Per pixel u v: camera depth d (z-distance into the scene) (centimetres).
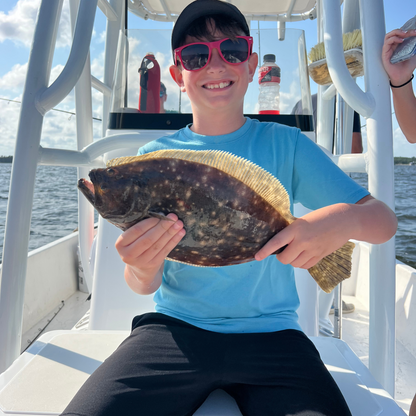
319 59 267
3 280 159
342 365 139
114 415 99
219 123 157
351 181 134
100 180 101
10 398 119
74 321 341
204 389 114
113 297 218
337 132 288
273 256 142
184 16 150
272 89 231
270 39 230
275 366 115
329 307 329
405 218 2341
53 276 368
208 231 107
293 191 152
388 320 161
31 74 165
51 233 1880
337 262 121
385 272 161
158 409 104
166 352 120
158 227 100
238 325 133
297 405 100
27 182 164
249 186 107
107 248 222
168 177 104
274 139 151
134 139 216
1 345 157
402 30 157
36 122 165
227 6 147
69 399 119
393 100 182
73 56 169
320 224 108
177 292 144
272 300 139
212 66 144
